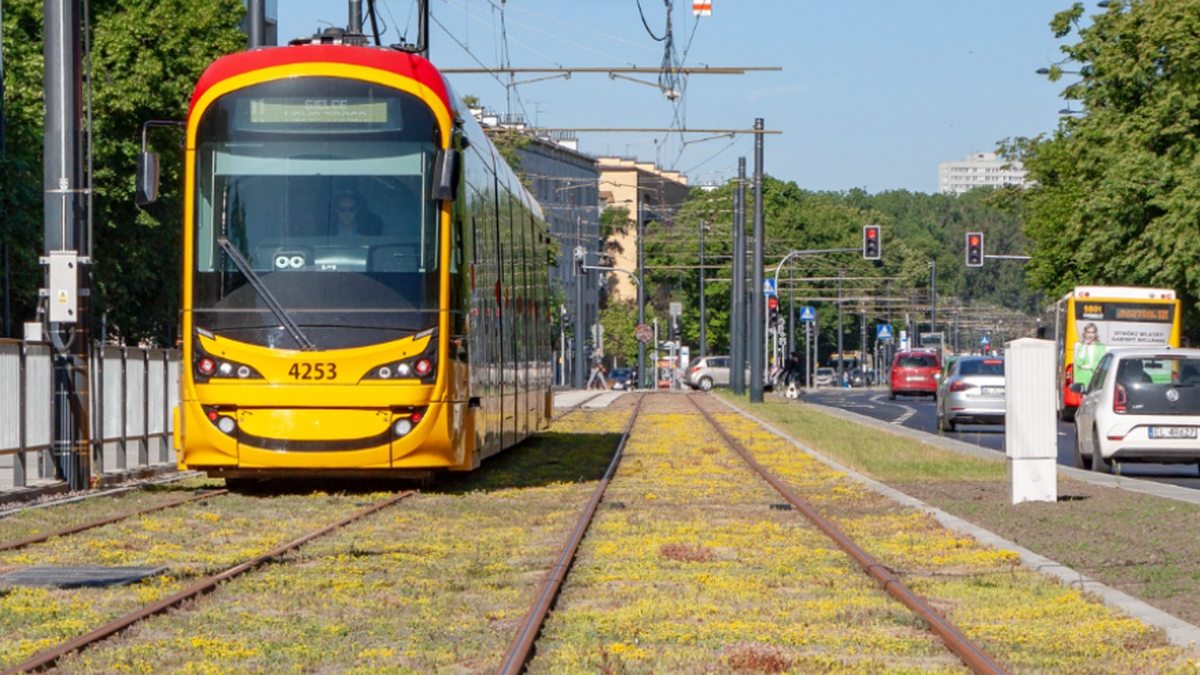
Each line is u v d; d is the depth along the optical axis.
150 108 47.97
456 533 15.08
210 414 18.33
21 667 8.12
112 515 16.22
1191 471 27.08
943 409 40.47
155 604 10.24
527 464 25.36
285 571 12.21
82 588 11.32
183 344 18.52
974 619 10.12
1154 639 9.27
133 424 22.59
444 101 19.02
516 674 8.12
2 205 43.06
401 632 9.59
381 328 18.36
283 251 18.44
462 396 19.34
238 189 18.56
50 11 19.08
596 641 9.30
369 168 18.62
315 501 18.14
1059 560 12.94
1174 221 50.72
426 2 28.84
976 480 21.88
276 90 18.69
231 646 9.06
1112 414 24.11
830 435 34.22
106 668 8.35
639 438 33.38
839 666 8.59
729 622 9.99
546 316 33.31
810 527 15.77
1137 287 48.72
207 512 16.66
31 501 17.62
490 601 10.80
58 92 19.12
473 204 20.61
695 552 13.35
